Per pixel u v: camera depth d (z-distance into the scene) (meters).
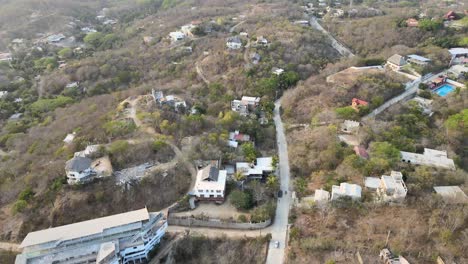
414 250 72.50
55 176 99.25
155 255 85.25
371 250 74.50
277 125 135.88
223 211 95.25
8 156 122.69
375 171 96.06
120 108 134.75
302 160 109.00
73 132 123.38
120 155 104.75
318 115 128.12
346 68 165.25
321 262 74.75
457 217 77.00
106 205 95.38
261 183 103.81
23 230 89.81
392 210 84.69
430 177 91.19
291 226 87.75
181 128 120.44
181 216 93.75
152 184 99.94
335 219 84.94
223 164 110.56
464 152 110.12
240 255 84.12
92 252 77.88
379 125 116.31
